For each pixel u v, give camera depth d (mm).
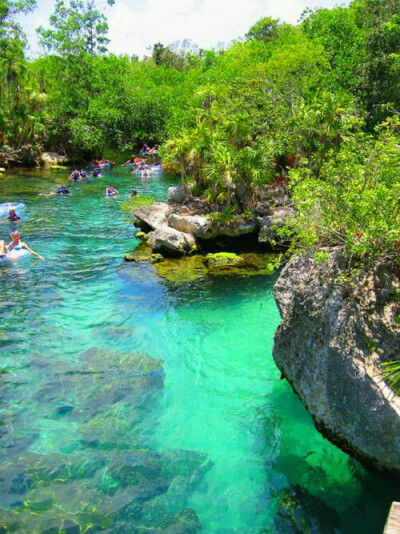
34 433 7371
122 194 28359
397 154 8039
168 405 8234
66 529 5590
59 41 46250
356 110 23141
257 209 18344
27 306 12383
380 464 6129
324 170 9359
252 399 8453
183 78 61031
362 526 5676
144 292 13383
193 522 5754
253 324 11477
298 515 5879
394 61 27406
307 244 7652
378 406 5953
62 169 40438
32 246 17703
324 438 7129
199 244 17281
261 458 6902
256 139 21359
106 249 17438
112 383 8867
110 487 6293
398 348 6363
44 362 9594
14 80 40688
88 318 11727
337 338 6602
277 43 40781
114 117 46469
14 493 6125
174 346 10398
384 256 6910
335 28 32562
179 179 35094
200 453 7023
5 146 40375
